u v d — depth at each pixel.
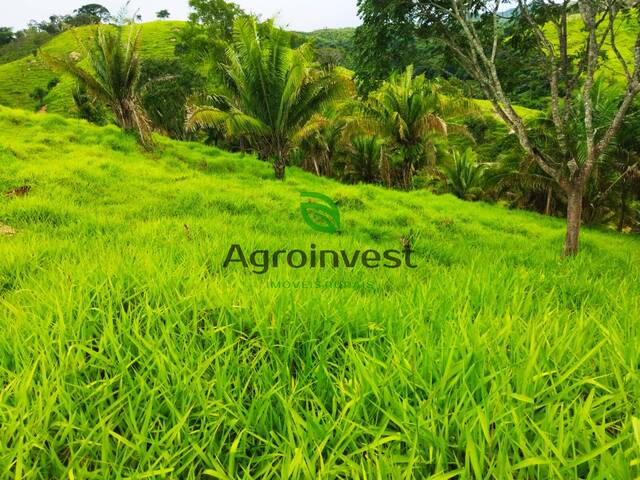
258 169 15.45
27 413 1.02
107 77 14.03
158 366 1.29
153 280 2.05
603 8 5.61
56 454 0.98
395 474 0.85
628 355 1.31
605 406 1.04
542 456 0.82
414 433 0.98
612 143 13.79
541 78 7.17
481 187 20.72
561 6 6.14
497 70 7.26
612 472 0.79
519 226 11.58
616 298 2.43
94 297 1.85
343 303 1.96
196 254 3.42
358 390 1.15
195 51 26.53
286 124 13.39
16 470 0.88
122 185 9.65
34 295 2.08
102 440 0.98
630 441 0.94
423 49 7.48
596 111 12.72
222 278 2.34
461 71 7.76
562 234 10.77
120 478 0.89
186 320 1.77
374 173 22.97
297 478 0.87
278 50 12.09
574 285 3.09
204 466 1.04
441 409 1.09
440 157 21.69
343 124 21.11
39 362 1.36
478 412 0.93
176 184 10.38
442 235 8.88
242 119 12.53
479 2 6.38
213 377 1.37
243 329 1.74
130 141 14.56
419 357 1.34
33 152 11.93
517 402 1.08
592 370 1.29
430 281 2.59
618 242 11.37
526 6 6.18
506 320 1.62
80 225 5.99
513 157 15.86
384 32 6.96
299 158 23.64
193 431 1.05
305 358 1.49
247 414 1.13
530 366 1.13
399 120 16.72
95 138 14.30
